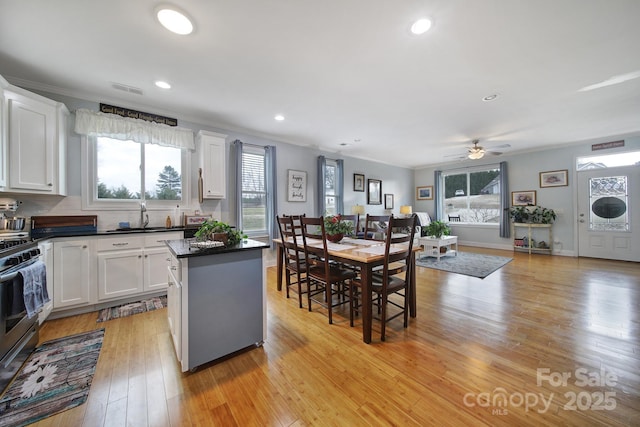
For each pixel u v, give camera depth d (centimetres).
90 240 261
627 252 481
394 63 234
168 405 142
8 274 156
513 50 215
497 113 358
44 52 213
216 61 229
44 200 270
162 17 174
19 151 230
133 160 325
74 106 284
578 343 201
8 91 222
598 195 509
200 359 172
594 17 177
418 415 134
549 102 321
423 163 749
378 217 318
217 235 196
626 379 159
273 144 471
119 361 182
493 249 638
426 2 164
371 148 566
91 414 136
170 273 209
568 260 499
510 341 206
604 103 324
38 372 169
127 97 299
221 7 166
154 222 336
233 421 131
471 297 305
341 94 297
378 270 273
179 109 337
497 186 660
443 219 761
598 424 127
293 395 149
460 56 224
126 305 281
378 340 211
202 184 357
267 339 213
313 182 535
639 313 255
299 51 216
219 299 180
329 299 241
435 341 208
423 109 343
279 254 337
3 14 169
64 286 248
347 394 150
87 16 173
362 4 165
